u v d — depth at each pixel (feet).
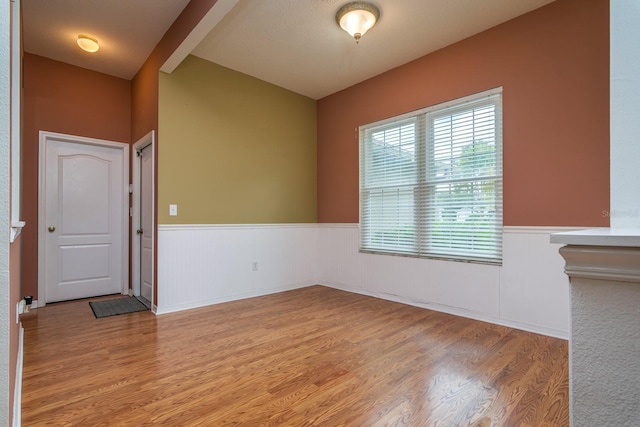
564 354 7.77
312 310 11.54
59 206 12.73
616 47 2.76
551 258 9.04
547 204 9.12
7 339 3.29
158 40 11.21
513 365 7.23
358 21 9.38
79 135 13.02
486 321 10.22
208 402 5.88
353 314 11.05
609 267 1.69
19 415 5.39
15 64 5.61
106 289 13.76
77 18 9.99
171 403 5.85
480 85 10.47
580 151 8.59
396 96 12.87
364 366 7.23
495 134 10.23
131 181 14.20
